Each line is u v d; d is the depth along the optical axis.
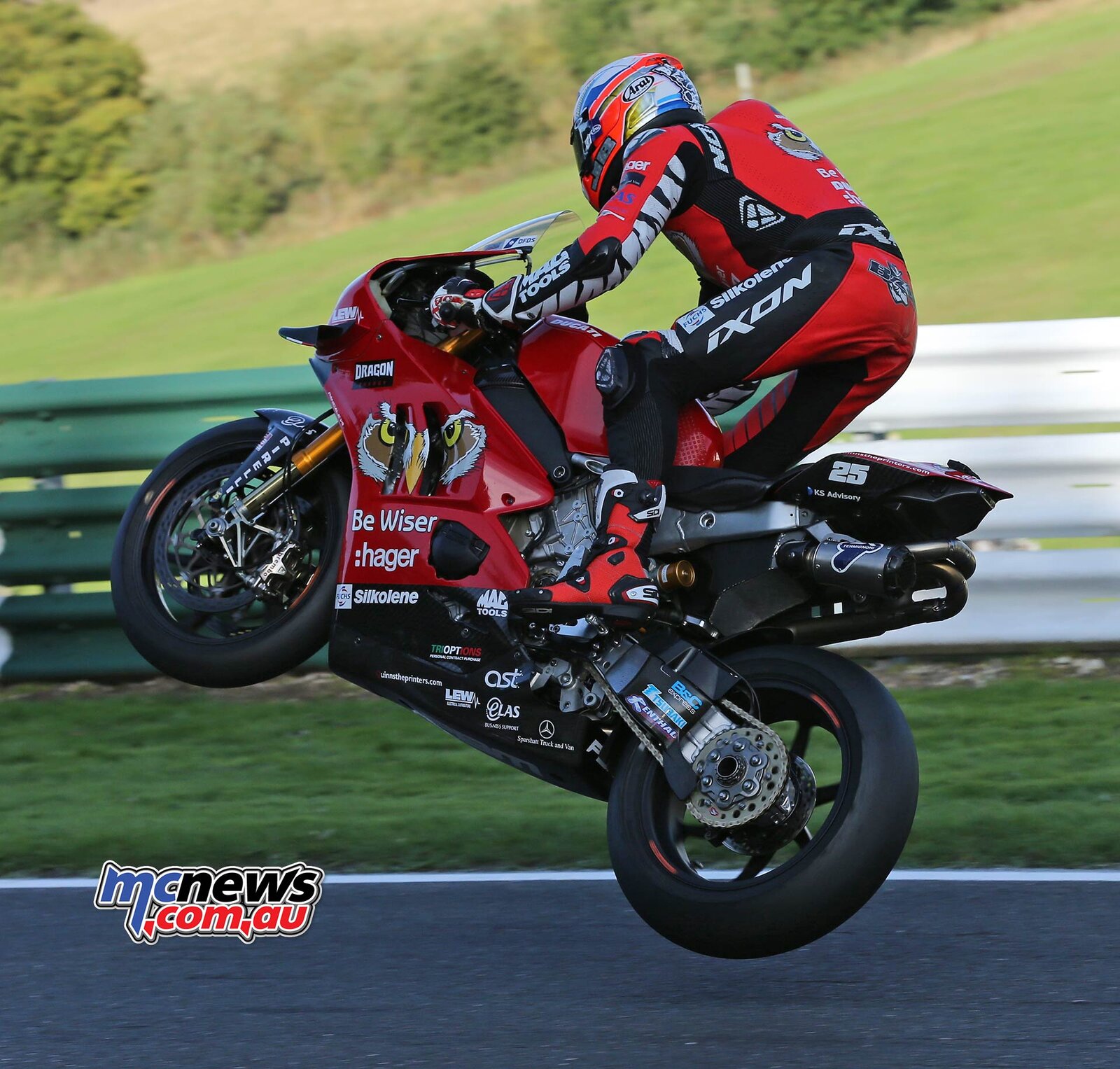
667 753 12.09
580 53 97.50
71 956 12.75
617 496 12.50
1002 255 50.25
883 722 11.67
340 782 19.00
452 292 13.44
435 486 13.68
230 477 14.81
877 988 11.48
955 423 22.80
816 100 80.62
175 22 137.12
